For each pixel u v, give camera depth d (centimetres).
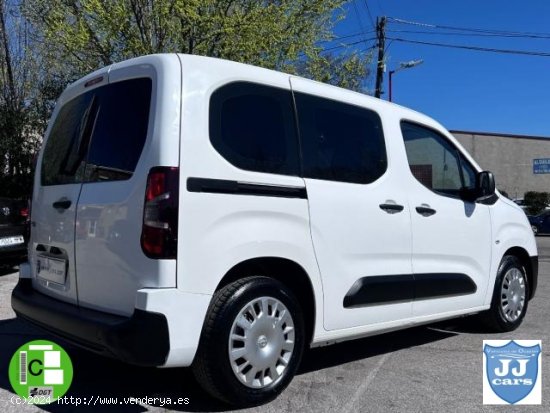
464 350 527
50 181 432
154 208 333
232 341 356
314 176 412
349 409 380
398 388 423
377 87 1961
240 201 362
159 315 325
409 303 475
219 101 368
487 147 4888
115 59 1164
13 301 443
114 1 1111
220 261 350
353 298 426
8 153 1329
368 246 439
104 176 373
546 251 1612
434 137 534
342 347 536
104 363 473
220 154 359
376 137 470
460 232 526
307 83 430
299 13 1252
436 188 517
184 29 1116
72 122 426
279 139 397
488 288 562
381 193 456
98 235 365
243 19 1129
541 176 4897
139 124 358
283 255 382
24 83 1386
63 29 1111
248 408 377
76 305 387
